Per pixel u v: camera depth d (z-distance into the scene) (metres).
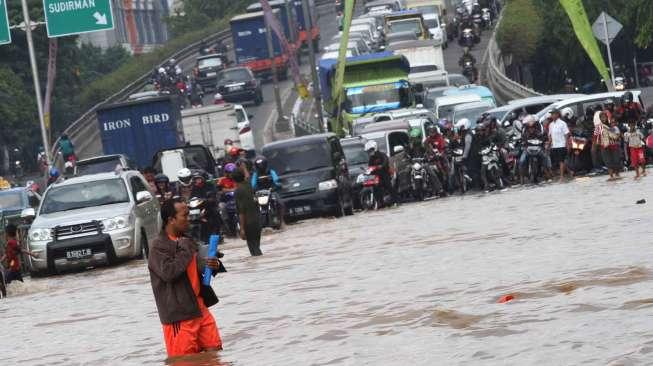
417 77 114.31
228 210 58.06
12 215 67.38
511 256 31.08
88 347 25.92
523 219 42.38
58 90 147.62
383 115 86.44
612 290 22.70
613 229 34.28
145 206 53.09
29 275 54.00
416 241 39.94
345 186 63.94
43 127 85.25
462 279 27.83
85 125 138.88
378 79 93.25
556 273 26.23
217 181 64.00
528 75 158.50
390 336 21.50
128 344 25.52
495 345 19.12
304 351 21.22
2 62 140.25
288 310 27.02
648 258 26.58
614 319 19.78
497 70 129.12
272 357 20.95
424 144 68.00
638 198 44.53
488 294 24.66
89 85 157.38
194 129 98.88
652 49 143.00
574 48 147.62
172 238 21.72
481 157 63.78
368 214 61.16
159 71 157.00
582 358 17.34
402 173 66.81
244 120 105.62
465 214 49.12
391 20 143.88
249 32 155.38
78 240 49.84
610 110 60.91
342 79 86.94
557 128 62.28
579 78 153.00
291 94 146.12
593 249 29.92
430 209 56.22
